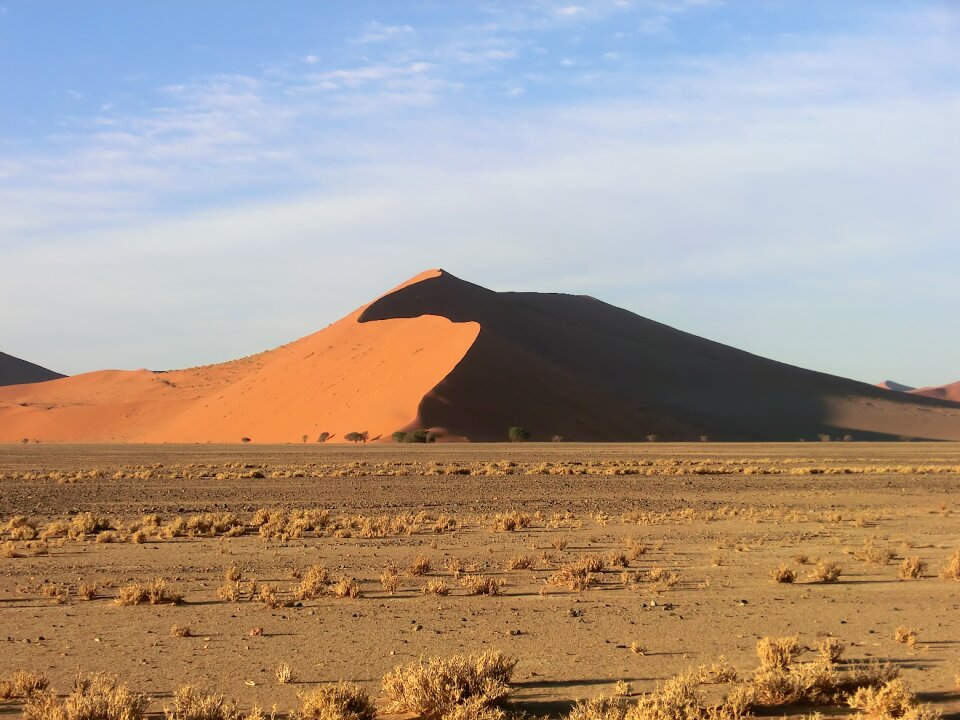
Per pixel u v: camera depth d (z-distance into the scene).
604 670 10.29
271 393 145.88
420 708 8.51
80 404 186.75
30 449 92.62
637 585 16.53
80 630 12.58
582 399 137.88
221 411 148.75
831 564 17.61
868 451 98.38
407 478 48.66
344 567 18.89
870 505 36.16
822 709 8.69
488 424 118.06
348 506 34.41
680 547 22.59
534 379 134.12
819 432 175.00
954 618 13.41
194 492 39.81
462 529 26.81
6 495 37.59
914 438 178.62
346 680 9.89
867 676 9.25
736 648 11.41
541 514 31.42
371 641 11.84
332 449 89.06
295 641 11.85
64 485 43.28
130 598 14.60
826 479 50.34
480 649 11.35
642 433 136.12
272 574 18.02
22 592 15.91
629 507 34.75
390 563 19.50
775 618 13.42
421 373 127.69
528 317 189.62
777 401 186.12
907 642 11.64
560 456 74.75
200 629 12.63
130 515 31.05
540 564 19.16
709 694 9.20
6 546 20.98
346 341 154.00
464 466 57.47
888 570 18.72
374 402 124.50
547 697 9.19
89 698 8.27
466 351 129.25
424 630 12.55
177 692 9.25
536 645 11.59
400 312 166.00
